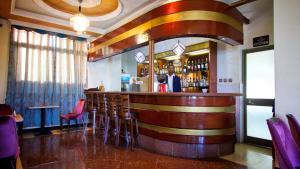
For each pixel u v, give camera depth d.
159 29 4.54
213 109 3.86
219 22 4.13
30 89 6.25
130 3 4.98
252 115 5.01
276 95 3.00
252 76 5.04
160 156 3.87
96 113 5.78
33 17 5.73
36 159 3.68
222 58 5.55
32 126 6.29
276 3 3.04
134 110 4.70
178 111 3.88
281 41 2.97
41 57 6.49
